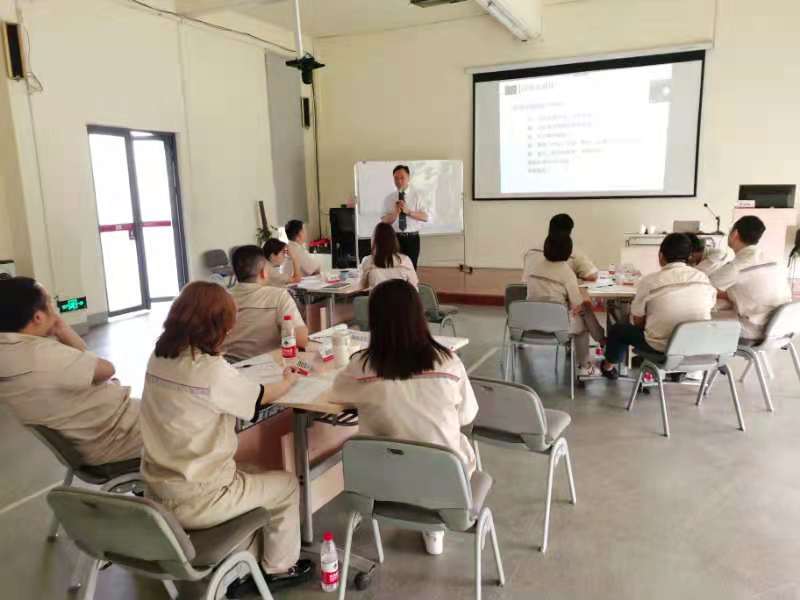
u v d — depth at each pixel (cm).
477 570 178
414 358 172
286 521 198
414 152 805
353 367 181
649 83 666
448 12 719
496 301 678
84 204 576
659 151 677
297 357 254
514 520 246
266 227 783
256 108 766
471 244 790
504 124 743
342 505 259
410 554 225
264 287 297
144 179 682
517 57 723
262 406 198
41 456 321
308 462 226
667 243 333
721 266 372
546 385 406
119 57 596
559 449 229
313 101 858
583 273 423
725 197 658
